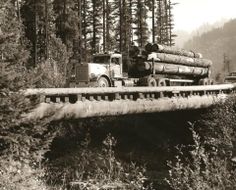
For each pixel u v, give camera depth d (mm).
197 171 8867
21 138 9766
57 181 13711
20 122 9969
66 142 20188
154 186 15234
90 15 46500
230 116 18484
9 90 9617
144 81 24328
